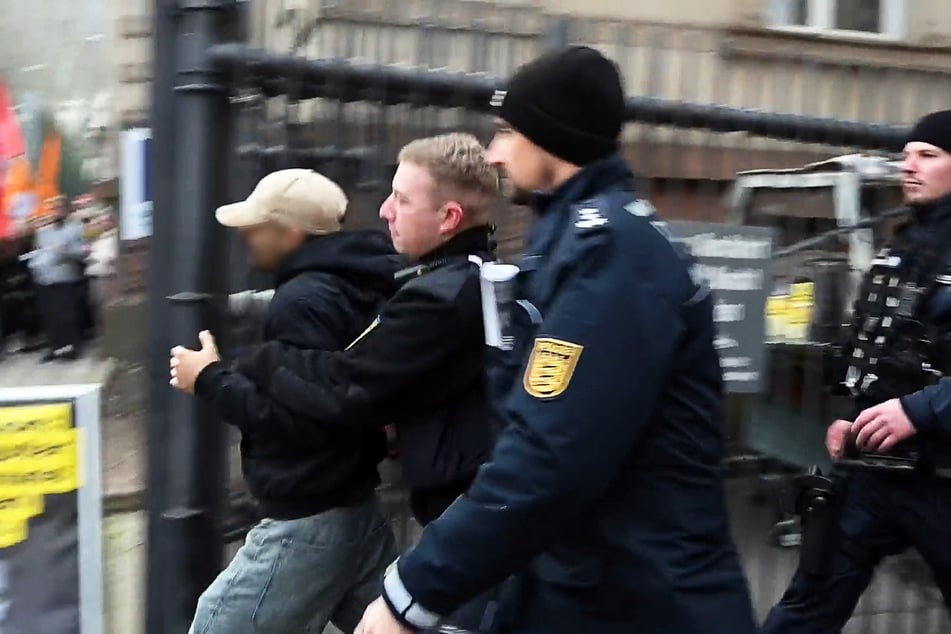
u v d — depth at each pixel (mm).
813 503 4484
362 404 3387
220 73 3830
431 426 3416
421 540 2525
